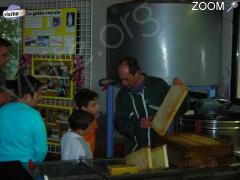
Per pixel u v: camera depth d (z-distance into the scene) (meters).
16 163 1.84
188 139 2.01
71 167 1.89
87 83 4.17
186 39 3.16
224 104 3.09
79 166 1.91
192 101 3.17
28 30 4.25
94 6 4.45
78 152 2.51
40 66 4.19
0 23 4.35
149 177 1.69
